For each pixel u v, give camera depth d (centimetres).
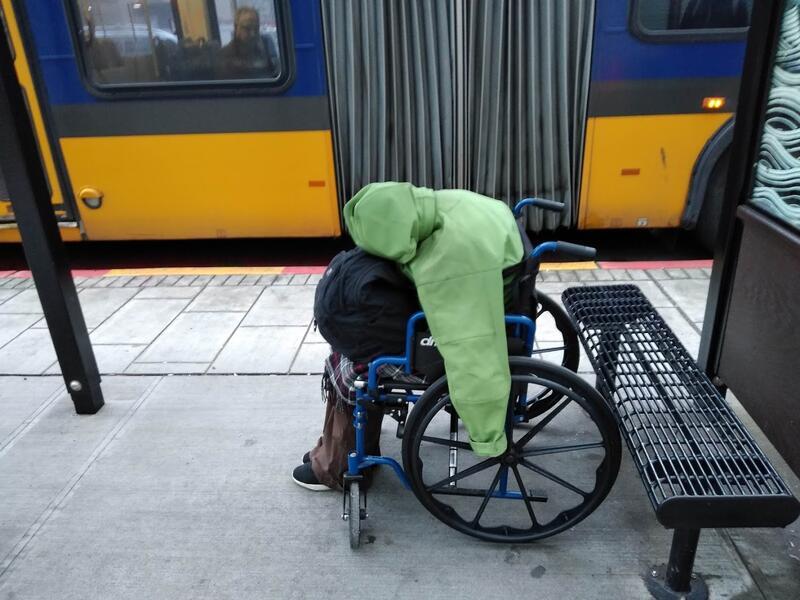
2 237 525
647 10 439
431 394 211
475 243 196
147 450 296
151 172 493
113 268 569
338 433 248
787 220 216
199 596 220
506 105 465
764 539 233
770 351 227
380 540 241
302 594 219
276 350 380
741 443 201
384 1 440
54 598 221
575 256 206
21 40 457
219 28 454
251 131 478
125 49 460
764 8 221
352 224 209
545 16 439
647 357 251
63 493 270
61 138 483
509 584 220
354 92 463
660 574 221
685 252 557
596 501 223
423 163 483
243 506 260
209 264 572
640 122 466
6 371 370
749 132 234
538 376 213
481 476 274
